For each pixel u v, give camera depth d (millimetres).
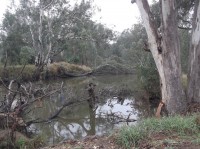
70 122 12836
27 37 38562
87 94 17625
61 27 35219
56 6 34312
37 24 36062
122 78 34281
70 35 35281
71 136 10570
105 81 30391
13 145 8273
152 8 15570
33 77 28312
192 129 6160
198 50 10547
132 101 16750
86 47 44688
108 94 18500
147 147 5457
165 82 10125
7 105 9930
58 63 37656
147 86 15969
